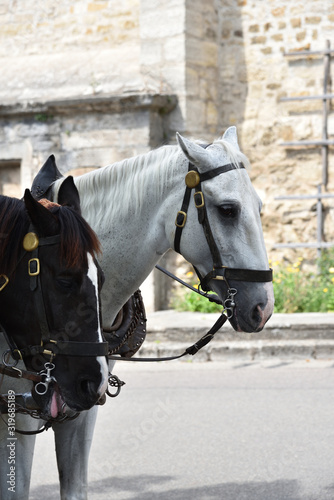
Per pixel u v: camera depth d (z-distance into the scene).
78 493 4.46
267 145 14.54
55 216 3.62
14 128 14.63
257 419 8.16
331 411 8.40
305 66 14.37
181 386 9.80
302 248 14.38
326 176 14.29
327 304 12.95
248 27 14.58
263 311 4.39
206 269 4.53
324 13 14.25
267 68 14.51
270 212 14.53
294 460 6.85
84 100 13.90
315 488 6.14
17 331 3.69
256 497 5.97
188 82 14.06
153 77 14.11
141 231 4.60
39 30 14.82
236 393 9.33
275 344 11.37
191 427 7.92
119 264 4.62
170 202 4.54
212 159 4.43
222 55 14.68
